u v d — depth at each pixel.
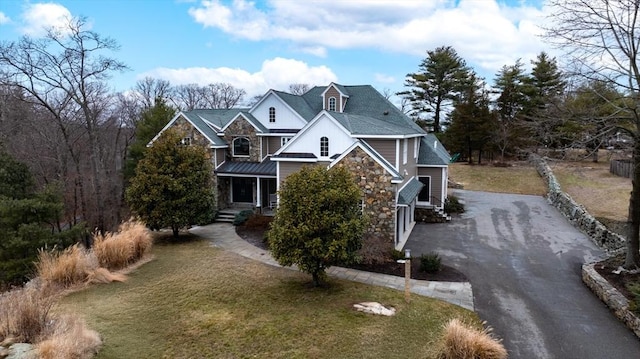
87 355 9.12
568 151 15.94
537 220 24.88
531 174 38.62
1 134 27.92
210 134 26.08
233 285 14.10
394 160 20.55
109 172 35.88
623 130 14.17
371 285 14.34
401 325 11.09
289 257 13.21
